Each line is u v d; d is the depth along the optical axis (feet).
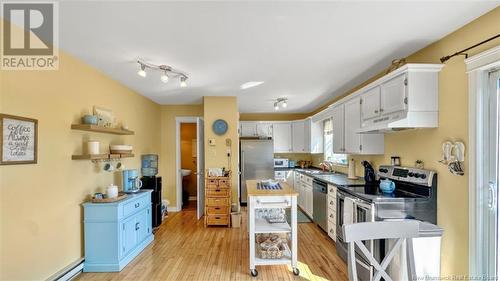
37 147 7.36
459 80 6.95
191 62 9.53
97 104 10.45
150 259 10.35
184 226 14.74
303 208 17.52
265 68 10.30
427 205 7.84
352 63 9.74
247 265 9.78
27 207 7.05
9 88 6.59
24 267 6.95
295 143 21.85
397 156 9.95
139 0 5.56
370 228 4.89
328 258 10.34
